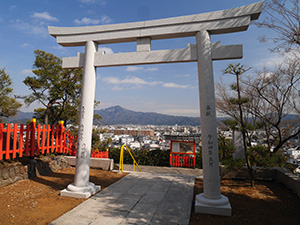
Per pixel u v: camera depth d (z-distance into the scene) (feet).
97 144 48.32
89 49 18.97
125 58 18.19
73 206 15.26
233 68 20.21
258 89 28.37
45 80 46.26
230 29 16.19
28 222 12.57
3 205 14.80
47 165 24.95
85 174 17.84
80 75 48.67
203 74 15.75
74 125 50.90
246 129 19.51
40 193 17.76
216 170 14.88
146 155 40.19
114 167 34.01
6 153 19.45
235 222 12.92
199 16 16.46
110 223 12.71
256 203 16.06
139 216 13.73
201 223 12.82
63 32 19.69
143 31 17.87
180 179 23.58
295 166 27.32
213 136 15.08
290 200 16.62
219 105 34.06
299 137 28.12
